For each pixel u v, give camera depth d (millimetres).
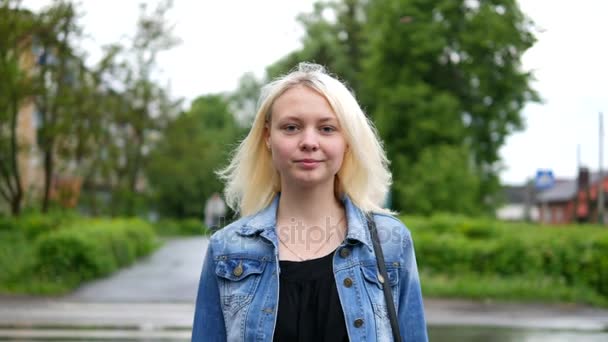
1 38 23484
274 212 2635
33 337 11391
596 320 14164
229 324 2549
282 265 2539
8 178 28828
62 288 17844
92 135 31000
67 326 12680
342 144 2543
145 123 42656
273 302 2492
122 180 45656
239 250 2586
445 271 18516
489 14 40969
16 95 24688
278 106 2559
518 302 16625
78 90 28359
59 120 28125
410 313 2611
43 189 37031
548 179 23609
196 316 2660
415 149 41781
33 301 16188
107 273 21297
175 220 69125
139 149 45219
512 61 41875
